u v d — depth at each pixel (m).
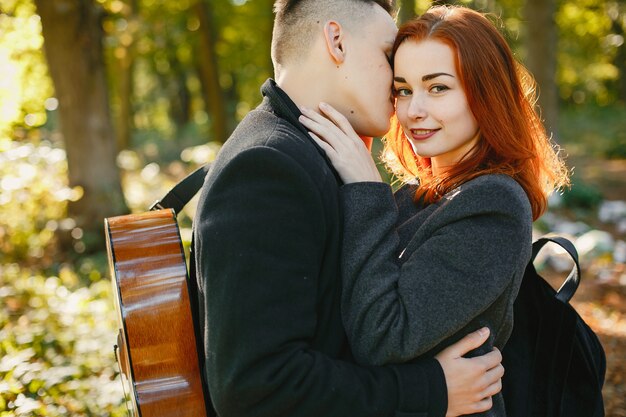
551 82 10.62
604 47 23.28
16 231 6.87
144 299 1.57
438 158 1.80
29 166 7.11
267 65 17.78
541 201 1.74
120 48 15.34
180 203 1.92
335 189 1.52
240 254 1.36
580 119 20.92
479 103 1.62
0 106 8.14
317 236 1.42
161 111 29.84
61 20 7.29
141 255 1.62
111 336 4.15
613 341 5.06
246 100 24.30
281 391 1.33
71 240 7.07
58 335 4.05
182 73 24.94
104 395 3.29
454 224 1.53
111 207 7.43
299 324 1.36
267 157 1.40
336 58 1.64
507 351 1.74
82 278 6.17
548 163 1.82
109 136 7.56
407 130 1.71
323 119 1.62
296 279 1.37
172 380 1.54
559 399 1.69
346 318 1.50
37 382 3.33
